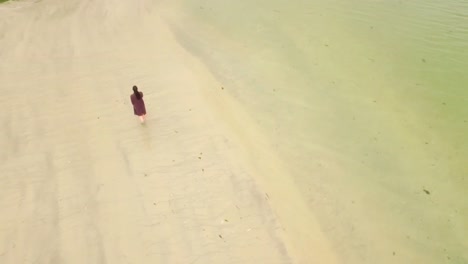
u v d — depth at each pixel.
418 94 14.23
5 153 11.88
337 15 18.98
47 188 10.71
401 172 11.60
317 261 9.09
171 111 13.29
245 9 19.83
